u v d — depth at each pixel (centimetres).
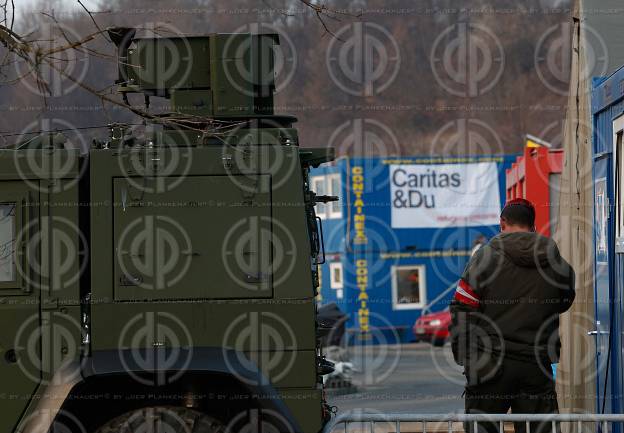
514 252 947
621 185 1094
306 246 839
